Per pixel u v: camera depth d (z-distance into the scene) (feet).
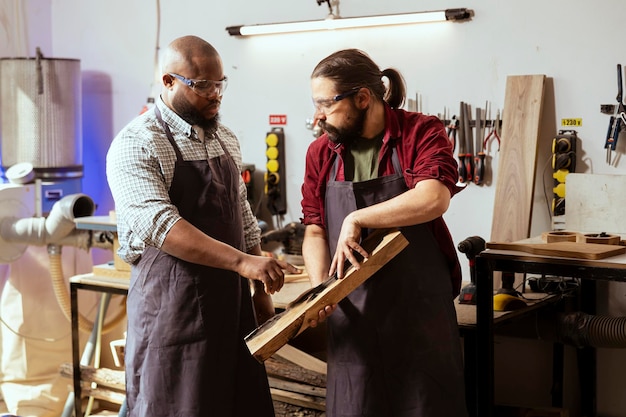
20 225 13.65
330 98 8.36
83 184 16.26
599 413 12.36
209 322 9.04
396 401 8.72
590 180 11.41
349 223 8.30
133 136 8.87
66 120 14.53
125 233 9.14
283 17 13.91
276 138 13.96
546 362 12.66
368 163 8.87
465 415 9.00
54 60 14.29
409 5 12.75
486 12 12.19
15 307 14.30
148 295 9.07
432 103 12.76
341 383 8.86
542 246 9.65
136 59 15.44
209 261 8.58
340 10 13.33
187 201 9.04
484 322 9.87
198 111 9.00
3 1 15.38
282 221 14.32
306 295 8.61
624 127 11.36
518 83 11.93
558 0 11.71
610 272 9.06
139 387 9.23
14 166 14.16
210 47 9.07
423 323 8.67
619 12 11.35
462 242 11.12
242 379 9.45
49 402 14.47
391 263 8.64
